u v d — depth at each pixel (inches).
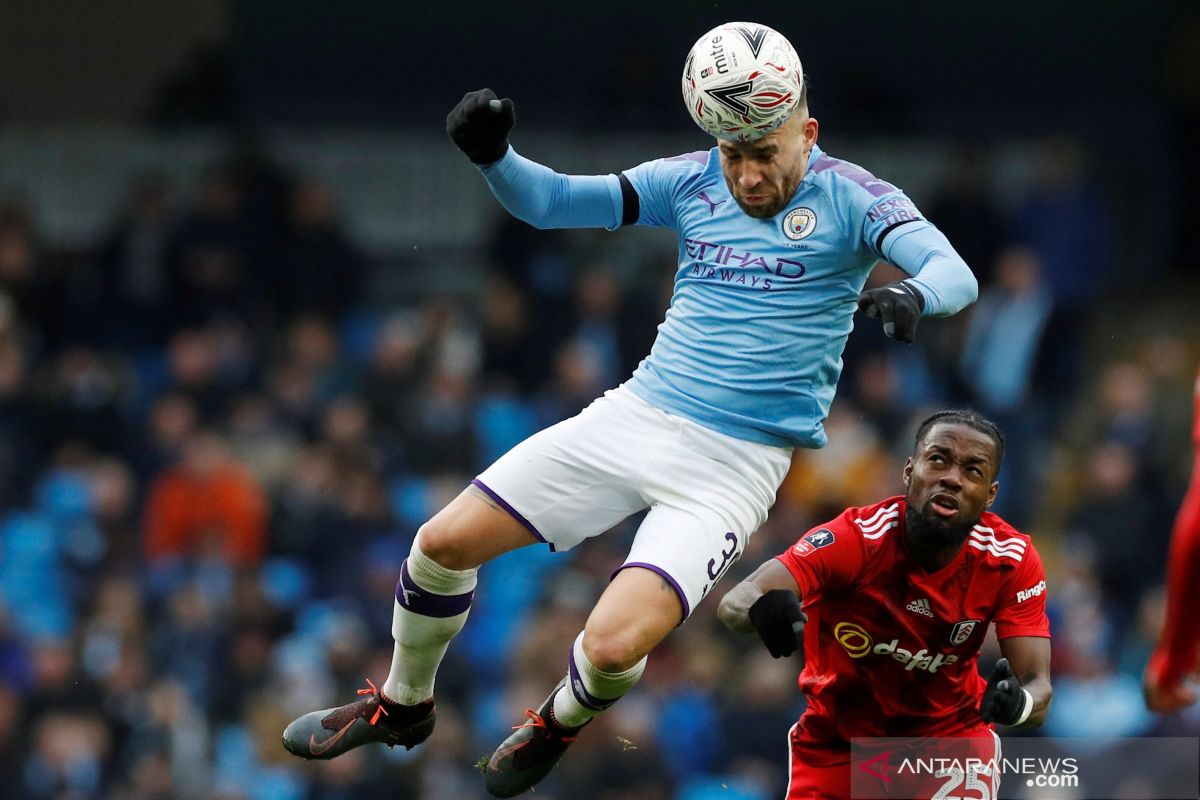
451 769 1512.1
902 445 1792.6
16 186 2373.3
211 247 2025.1
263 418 1839.3
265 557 1723.7
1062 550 1777.8
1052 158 2174.0
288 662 1599.4
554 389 1887.3
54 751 1541.6
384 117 2556.6
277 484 1769.2
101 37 2554.1
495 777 781.3
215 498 1721.2
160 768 1550.2
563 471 740.7
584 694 737.6
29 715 1563.7
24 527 1753.2
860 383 1831.9
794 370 728.3
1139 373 2063.2
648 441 735.1
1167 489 1803.6
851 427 1791.3
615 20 2586.1
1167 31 2573.8
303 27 2576.3
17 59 2536.9
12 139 2377.0
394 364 1840.6
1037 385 1966.0
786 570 761.6
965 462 756.0
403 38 2583.7
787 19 2588.6
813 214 721.6
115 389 1877.5
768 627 680.4
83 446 1836.9
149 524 1738.4
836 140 2354.8
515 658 1557.6
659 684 1535.4
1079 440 1948.8
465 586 757.3
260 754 1545.3
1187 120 2471.7
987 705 689.6
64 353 2001.7
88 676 1578.5
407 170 2434.8
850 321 742.5
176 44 2566.4
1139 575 1729.8
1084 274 2057.1
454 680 1582.2
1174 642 655.1
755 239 729.0
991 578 781.9
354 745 802.8
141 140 2386.8
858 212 713.6
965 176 2065.7
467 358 1962.4
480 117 722.8
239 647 1609.3
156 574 1701.5
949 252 684.7
